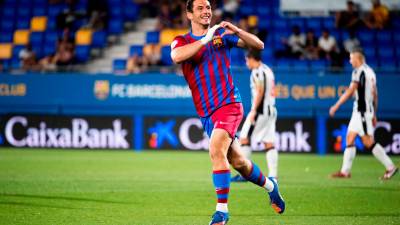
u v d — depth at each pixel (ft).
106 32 195.52
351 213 68.64
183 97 160.25
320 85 158.10
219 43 57.06
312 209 71.31
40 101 164.14
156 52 175.42
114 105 162.09
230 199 78.79
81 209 70.18
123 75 162.09
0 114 162.71
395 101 156.04
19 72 172.45
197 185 93.40
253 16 196.13
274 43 189.57
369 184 94.79
